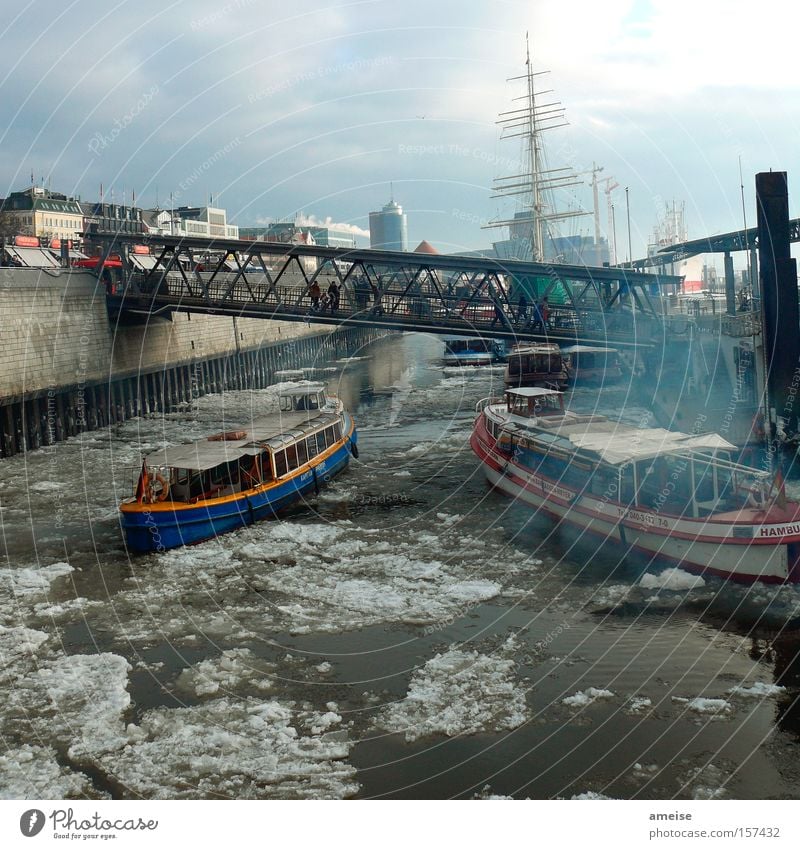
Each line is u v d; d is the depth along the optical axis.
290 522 34.34
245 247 64.81
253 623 24.72
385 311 62.03
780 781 16.38
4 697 20.83
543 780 16.73
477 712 19.38
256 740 18.61
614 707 19.34
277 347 98.88
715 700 19.34
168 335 75.50
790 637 22.16
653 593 25.38
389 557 29.78
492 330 60.88
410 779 16.94
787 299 39.97
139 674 21.92
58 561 30.67
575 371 71.44
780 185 39.91
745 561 24.97
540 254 107.06
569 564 28.23
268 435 38.31
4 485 43.34
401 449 48.56
